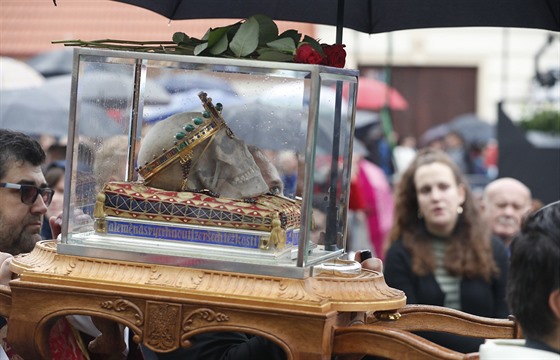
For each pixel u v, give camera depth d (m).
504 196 9.24
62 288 3.93
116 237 4.11
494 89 27.11
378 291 4.05
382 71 25.70
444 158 7.53
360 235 13.02
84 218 4.15
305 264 3.90
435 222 7.27
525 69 26.45
